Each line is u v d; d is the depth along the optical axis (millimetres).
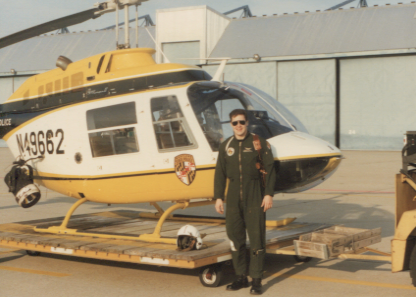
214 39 29906
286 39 28719
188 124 5480
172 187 5617
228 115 5496
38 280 5270
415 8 27812
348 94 27719
